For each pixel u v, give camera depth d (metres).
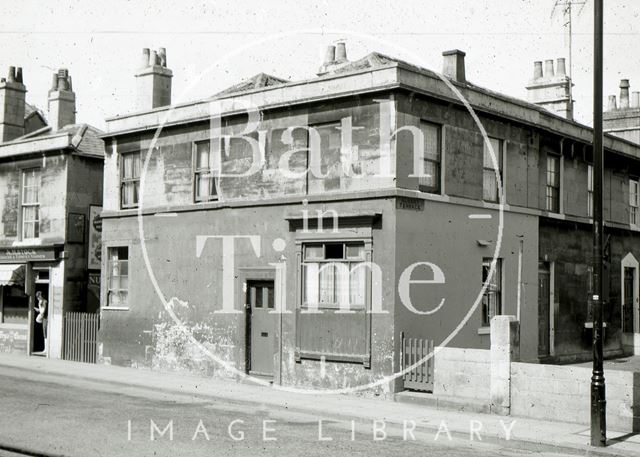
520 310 21.81
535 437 13.20
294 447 12.08
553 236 23.75
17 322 27.91
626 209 28.25
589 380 14.48
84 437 12.55
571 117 27.91
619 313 27.30
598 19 13.50
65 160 26.31
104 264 24.83
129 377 21.12
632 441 13.05
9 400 16.66
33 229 27.61
